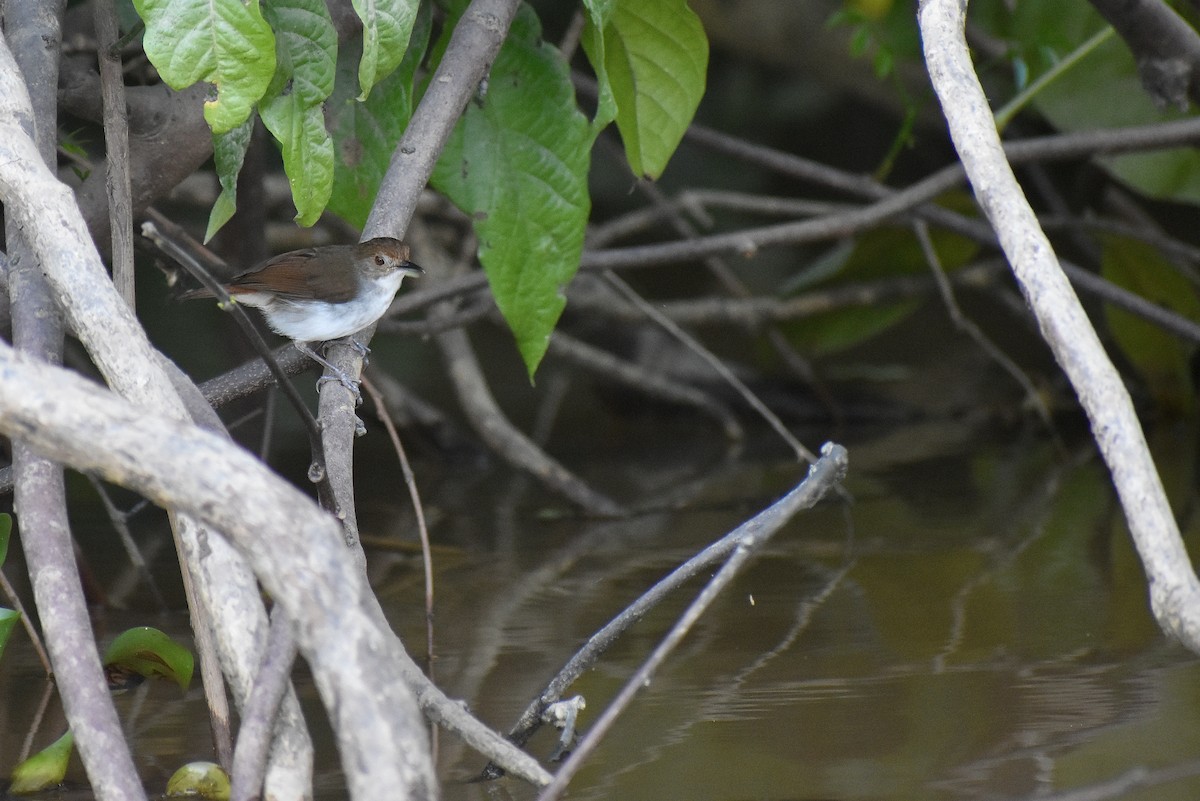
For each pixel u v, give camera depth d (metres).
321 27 6.72
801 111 27.47
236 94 6.05
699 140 14.53
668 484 14.04
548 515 12.52
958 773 5.59
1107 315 16.28
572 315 19.34
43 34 6.91
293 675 7.48
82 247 5.52
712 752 5.97
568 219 8.70
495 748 5.18
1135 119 13.41
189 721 6.72
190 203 16.11
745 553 5.10
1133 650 7.47
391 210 6.88
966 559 9.95
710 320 17.53
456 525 12.09
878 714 6.46
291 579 4.25
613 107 7.81
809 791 5.44
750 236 12.83
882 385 19.78
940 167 23.12
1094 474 13.78
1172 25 9.47
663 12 8.67
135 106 8.19
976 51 15.90
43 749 6.36
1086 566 9.62
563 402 20.11
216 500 4.32
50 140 6.66
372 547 11.12
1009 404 18.58
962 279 17.22
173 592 9.84
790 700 6.73
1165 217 19.97
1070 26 13.34
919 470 14.32
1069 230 17.73
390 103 8.55
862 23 13.23
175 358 19.52
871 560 9.99
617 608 8.81
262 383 7.91
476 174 8.66
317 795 5.59
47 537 5.21
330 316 8.74
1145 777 5.46
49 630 4.98
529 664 7.51
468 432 17.56
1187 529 10.84
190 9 5.94
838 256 16.80
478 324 24.70
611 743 6.16
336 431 6.29
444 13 9.56
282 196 15.76
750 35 22.19
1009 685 6.87
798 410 18.59
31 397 4.35
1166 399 17.12
